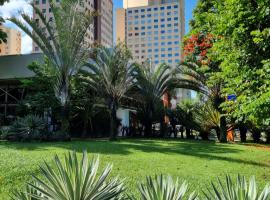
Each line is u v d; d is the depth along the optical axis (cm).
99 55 2127
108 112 2375
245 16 819
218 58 963
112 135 2103
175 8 13462
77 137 2452
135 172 865
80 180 243
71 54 1891
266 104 752
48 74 2062
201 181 777
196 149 1541
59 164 253
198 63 2092
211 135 2753
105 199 246
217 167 1006
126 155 1182
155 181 260
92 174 256
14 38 7531
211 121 2477
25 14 1831
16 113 2259
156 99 2770
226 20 857
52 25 1902
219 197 235
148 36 13588
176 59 13350
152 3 13775
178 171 908
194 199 267
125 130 2800
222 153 1406
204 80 2258
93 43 2058
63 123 1909
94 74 2147
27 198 268
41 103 2042
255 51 834
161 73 2748
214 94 2223
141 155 1204
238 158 1244
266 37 783
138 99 2817
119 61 2131
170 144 1806
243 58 848
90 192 244
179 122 2806
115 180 272
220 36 966
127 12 13812
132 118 3150
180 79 2516
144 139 2283
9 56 2586
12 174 783
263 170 991
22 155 1080
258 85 823
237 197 225
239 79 851
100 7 8644
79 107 2164
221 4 970
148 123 2795
